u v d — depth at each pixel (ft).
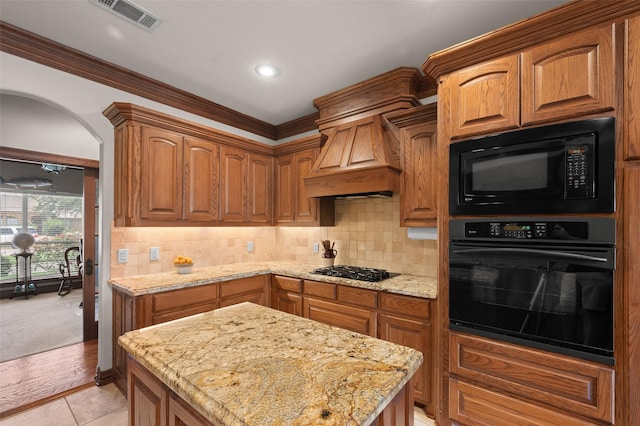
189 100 10.07
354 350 3.48
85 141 12.54
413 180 8.03
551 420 4.96
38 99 7.40
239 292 9.50
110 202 8.48
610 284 4.54
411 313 7.20
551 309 4.99
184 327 4.26
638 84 4.35
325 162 9.68
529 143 5.18
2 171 18.17
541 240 5.06
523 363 5.22
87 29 6.75
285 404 2.42
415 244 9.29
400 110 8.66
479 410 5.64
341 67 8.38
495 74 5.58
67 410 7.09
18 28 6.69
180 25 6.60
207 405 2.47
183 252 10.21
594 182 4.64
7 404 7.30
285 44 7.31
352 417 2.27
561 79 4.92
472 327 5.75
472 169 5.79
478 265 5.71
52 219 20.22
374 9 6.11
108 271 8.45
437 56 6.07
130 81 8.71
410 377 3.09
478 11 6.17
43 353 10.35
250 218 11.16
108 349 8.34
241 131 12.00
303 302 9.45
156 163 8.54
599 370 4.60
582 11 4.69
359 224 10.59
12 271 18.70
